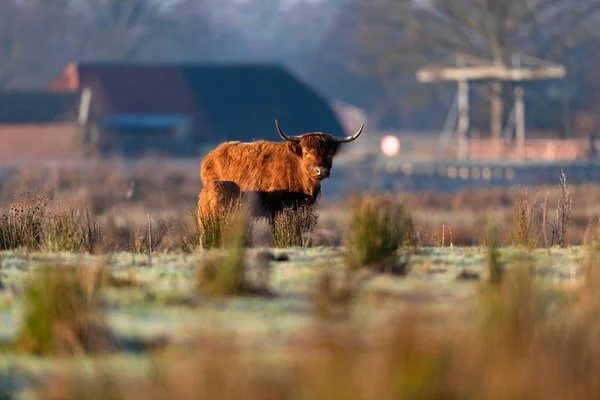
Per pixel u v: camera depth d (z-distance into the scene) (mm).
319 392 22672
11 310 34000
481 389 22969
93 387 24250
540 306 28219
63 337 28859
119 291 36344
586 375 23828
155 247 57656
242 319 31906
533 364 23781
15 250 50438
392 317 27078
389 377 22641
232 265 36469
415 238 53250
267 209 61406
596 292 33312
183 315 32719
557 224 59562
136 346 29016
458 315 28875
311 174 60312
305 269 42094
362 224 42531
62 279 30156
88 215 57469
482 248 51812
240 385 23188
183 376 23703
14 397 25125
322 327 30141
